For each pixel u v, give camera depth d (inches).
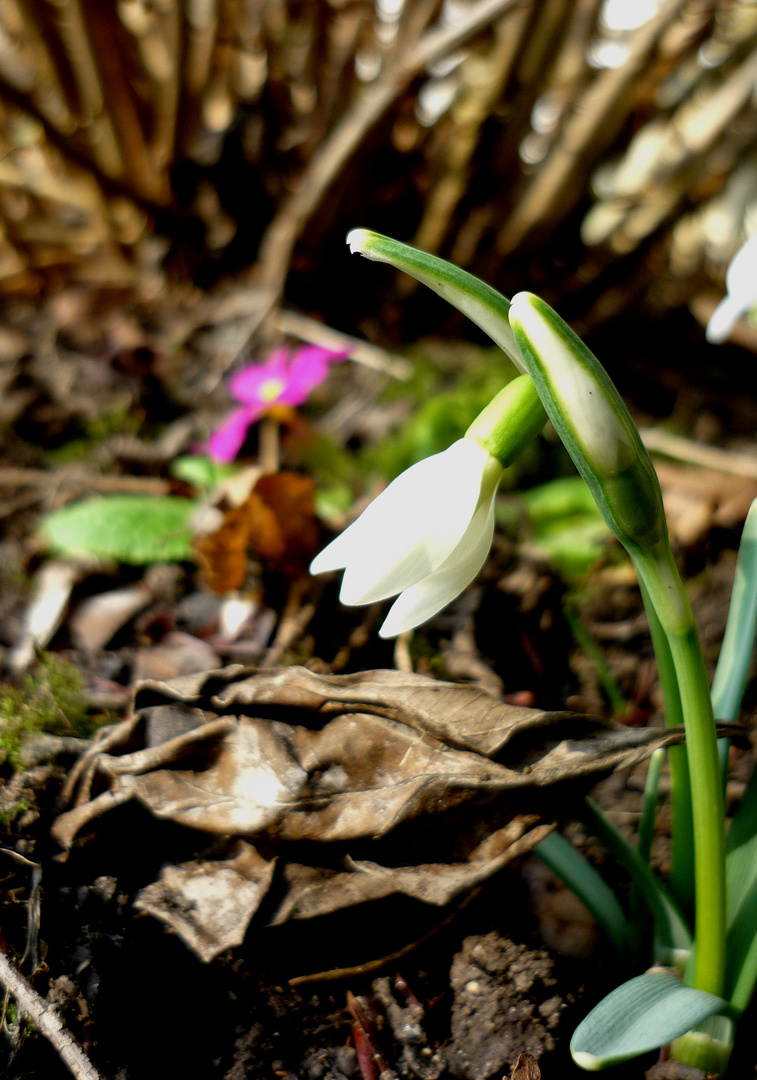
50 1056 8.0
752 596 8.5
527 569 13.0
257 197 20.4
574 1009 8.4
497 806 8.2
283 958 8.6
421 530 7.3
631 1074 8.2
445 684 8.3
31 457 15.7
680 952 8.2
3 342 18.8
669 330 21.0
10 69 17.0
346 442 16.8
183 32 16.2
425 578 7.5
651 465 7.0
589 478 7.0
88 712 10.4
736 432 18.0
